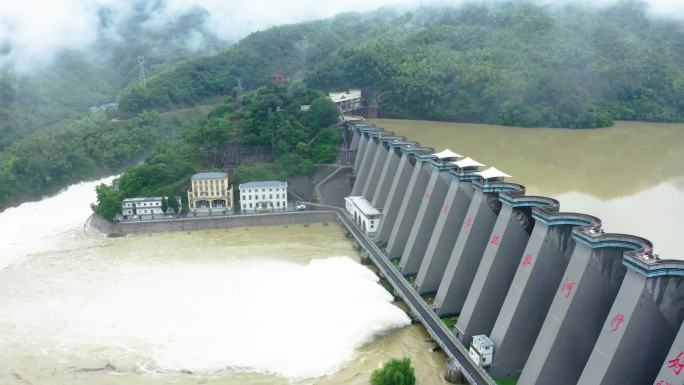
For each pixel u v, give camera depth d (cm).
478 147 16738
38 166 16888
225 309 8706
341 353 7412
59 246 12094
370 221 11306
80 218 14325
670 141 17350
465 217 8206
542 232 6234
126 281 9962
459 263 7769
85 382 7000
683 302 4984
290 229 12938
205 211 13438
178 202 13425
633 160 14950
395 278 9275
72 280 10094
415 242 9312
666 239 9044
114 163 19162
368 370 7050
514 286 6444
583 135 18438
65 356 7575
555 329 5603
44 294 9519
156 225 12888
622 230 9512
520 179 13075
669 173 13538
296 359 7300
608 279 5575
